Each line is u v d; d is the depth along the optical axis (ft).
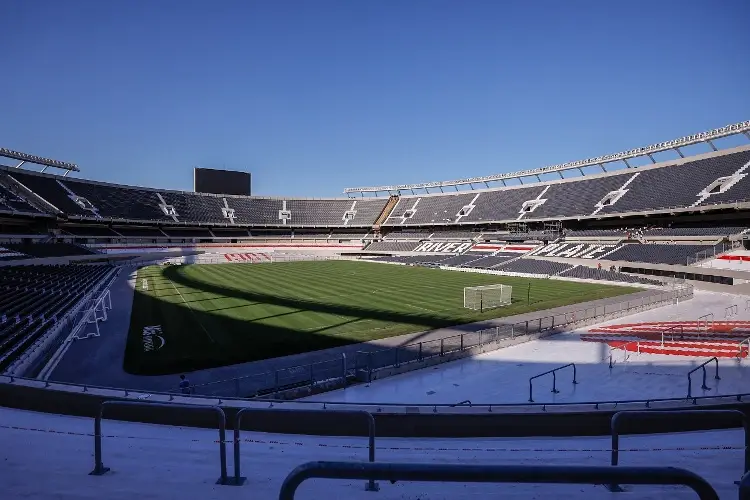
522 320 91.86
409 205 336.70
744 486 7.22
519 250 219.61
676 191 190.39
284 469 18.88
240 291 133.49
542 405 33.71
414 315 97.14
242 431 26.04
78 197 247.70
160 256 252.62
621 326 84.89
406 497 16.10
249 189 348.38
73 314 88.38
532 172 273.13
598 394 50.49
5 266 165.89
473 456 23.18
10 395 26.99
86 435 21.04
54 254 193.26
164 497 15.33
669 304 107.65
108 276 161.27
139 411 26.16
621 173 233.14
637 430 31.76
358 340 76.28
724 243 151.64
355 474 8.21
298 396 51.19
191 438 23.02
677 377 55.16
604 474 7.91
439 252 258.16
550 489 16.76
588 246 194.90
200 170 327.47
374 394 51.83
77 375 59.21
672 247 161.68
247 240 304.91
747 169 171.53
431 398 50.42
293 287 142.51
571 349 69.15
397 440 28.25
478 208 287.89
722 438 27.68
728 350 66.08
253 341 75.51
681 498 16.06
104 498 15.10
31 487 15.92
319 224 330.13
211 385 55.11
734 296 120.98
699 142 193.06
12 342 64.44
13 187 218.18
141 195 289.74
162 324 88.02
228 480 16.89
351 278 168.76
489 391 52.39
